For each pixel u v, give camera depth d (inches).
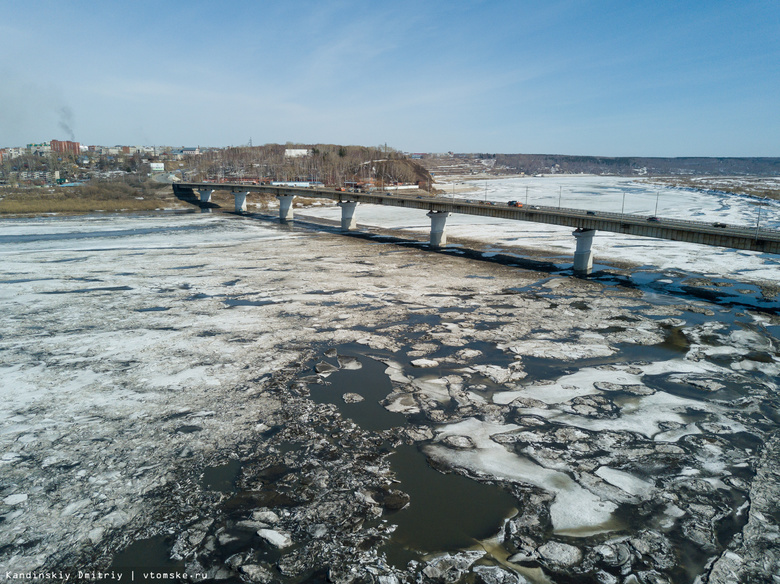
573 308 2682.1
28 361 1957.4
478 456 1328.7
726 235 2952.8
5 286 3132.4
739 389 1707.7
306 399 1642.5
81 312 2600.9
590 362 1945.1
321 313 2581.2
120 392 1695.4
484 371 1855.3
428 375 1825.8
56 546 1018.1
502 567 965.8
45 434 1434.5
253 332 2288.4
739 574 944.3
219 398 1652.3
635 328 2341.3
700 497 1163.3
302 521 1090.1
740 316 2541.8
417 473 1257.4
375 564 972.6
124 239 5167.3
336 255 4281.5
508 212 4271.7
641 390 1697.8
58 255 4232.3
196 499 1161.4
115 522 1088.2
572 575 945.5
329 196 6318.9
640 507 1132.5
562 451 1348.4
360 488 1200.2
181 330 2319.1
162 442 1393.9
